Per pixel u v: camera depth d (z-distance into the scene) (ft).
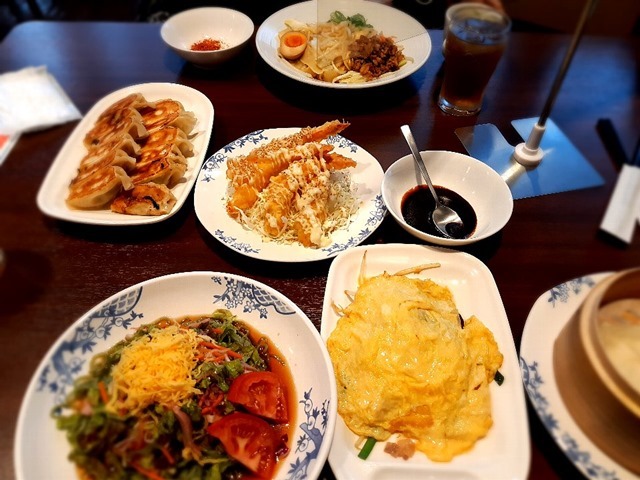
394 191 1.53
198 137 1.82
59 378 1.07
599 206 1.31
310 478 0.91
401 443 1.05
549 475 1.01
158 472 1.00
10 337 1.18
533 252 1.39
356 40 2.10
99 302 1.30
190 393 1.08
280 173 1.57
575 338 1.00
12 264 1.33
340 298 1.30
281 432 1.09
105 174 1.48
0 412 1.04
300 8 2.33
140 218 1.48
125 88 1.90
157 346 1.11
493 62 1.70
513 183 1.55
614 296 1.04
